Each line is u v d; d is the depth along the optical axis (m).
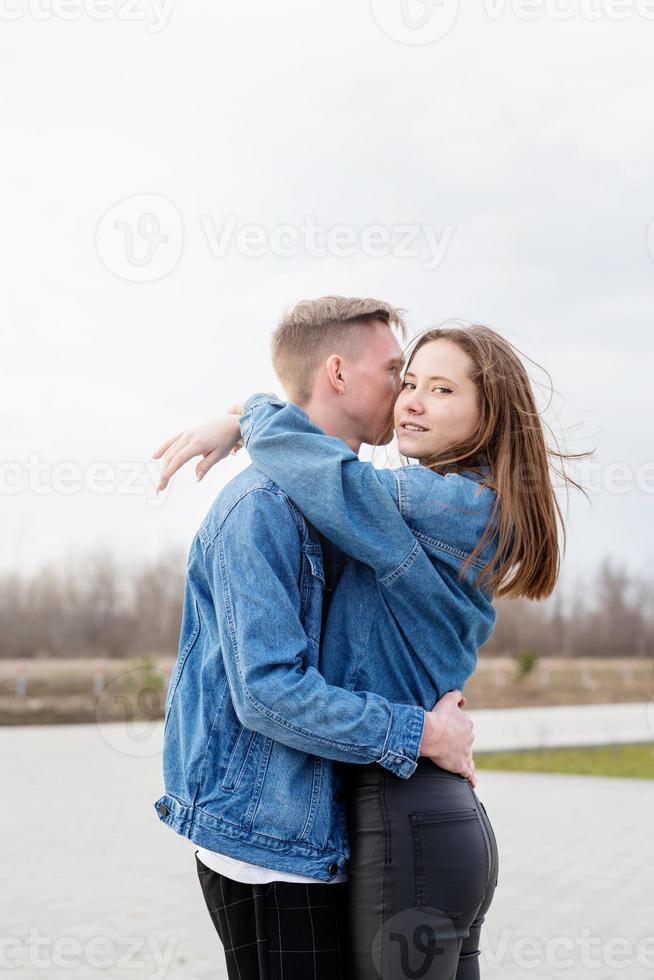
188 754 2.28
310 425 2.37
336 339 2.49
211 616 2.34
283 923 2.17
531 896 7.11
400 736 2.16
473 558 2.32
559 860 8.34
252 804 2.20
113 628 38.03
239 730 2.25
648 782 13.62
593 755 17.33
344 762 2.25
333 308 2.50
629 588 41.94
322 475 2.23
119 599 38.19
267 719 2.12
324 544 2.36
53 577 37.75
